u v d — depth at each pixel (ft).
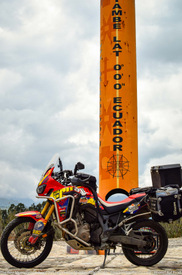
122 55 27.17
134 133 26.68
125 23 27.68
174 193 15.19
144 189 16.38
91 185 15.71
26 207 31.22
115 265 16.52
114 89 26.73
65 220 15.08
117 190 23.26
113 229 15.53
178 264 16.46
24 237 15.47
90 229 15.47
